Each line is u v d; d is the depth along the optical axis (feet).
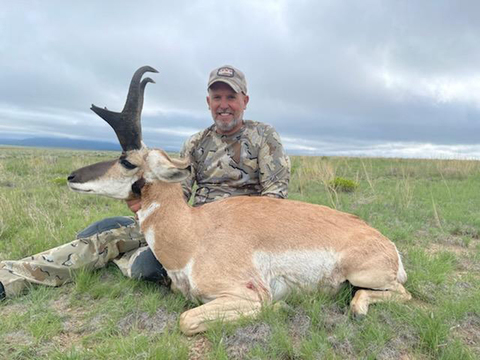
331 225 3.85
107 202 9.11
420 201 9.87
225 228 3.66
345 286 3.85
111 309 3.63
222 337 3.00
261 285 3.49
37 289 4.09
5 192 9.30
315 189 11.76
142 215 3.78
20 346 3.02
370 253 3.68
